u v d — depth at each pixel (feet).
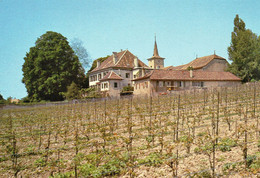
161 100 85.56
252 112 44.27
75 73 189.67
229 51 185.47
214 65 201.26
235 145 26.71
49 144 35.50
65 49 187.73
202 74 156.04
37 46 187.21
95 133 43.21
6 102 194.49
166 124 43.24
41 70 177.17
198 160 24.08
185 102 75.87
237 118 43.14
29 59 184.44
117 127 45.14
